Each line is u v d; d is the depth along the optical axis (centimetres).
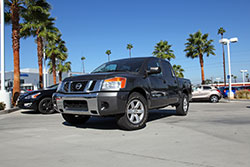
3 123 635
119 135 430
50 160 288
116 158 291
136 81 485
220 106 1138
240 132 446
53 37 2244
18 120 696
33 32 2066
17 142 388
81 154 311
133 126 471
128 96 466
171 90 632
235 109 952
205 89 1585
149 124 553
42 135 444
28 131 490
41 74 2147
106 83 443
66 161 283
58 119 696
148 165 262
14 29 1346
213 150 320
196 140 381
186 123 564
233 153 305
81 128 518
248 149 324
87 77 471
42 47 2178
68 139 404
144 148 335
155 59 612
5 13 1452
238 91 1998
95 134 445
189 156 294
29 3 1469
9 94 1081
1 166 270
